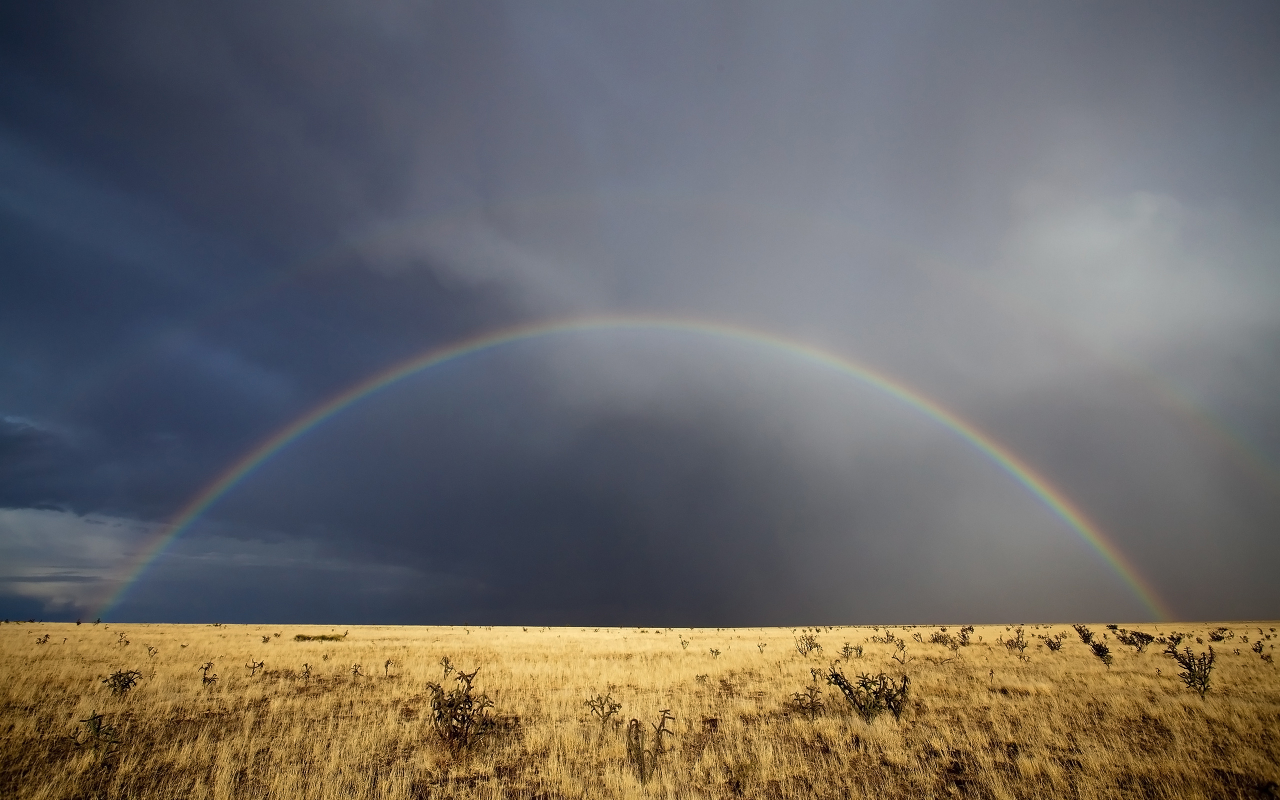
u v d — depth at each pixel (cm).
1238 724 1447
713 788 1134
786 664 2617
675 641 4356
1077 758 1258
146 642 3441
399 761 1290
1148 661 2592
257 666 2489
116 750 1326
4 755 1271
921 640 3944
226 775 1151
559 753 1341
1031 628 5991
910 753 1309
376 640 4397
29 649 2842
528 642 4231
